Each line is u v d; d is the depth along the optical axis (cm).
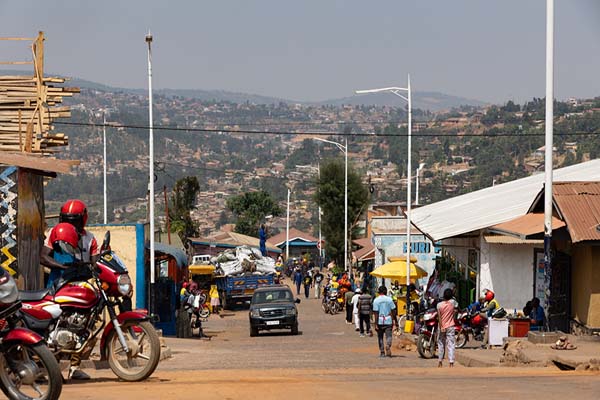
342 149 8781
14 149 3064
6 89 3123
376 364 2636
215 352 3234
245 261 7562
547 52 2770
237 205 16075
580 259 3067
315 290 8356
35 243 2219
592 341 2580
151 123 4366
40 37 3148
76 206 1452
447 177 17938
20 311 1372
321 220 10888
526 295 3591
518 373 1947
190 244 9238
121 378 1509
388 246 6719
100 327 1488
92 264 1440
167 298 4319
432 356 2952
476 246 3834
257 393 1345
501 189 5459
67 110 3130
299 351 3369
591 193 3008
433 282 4953
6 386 1245
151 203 4206
